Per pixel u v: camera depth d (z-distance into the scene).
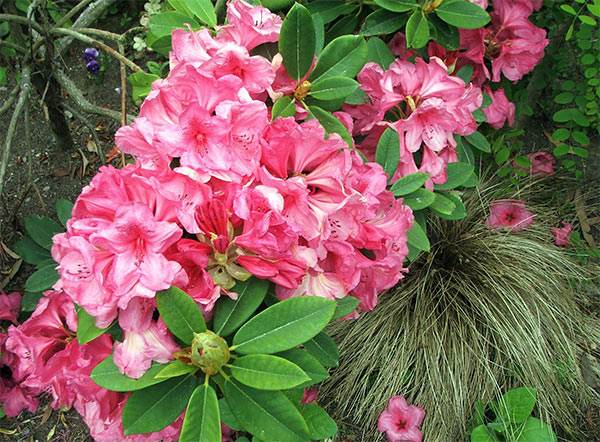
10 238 1.40
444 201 0.99
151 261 0.54
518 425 1.20
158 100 0.63
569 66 1.63
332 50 0.76
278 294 0.66
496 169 1.56
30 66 1.18
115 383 0.57
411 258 0.95
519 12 1.11
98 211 0.56
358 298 0.75
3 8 1.26
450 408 1.24
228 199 0.58
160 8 1.40
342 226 0.63
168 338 0.59
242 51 0.65
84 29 1.09
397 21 0.97
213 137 0.58
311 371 0.64
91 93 1.70
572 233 1.53
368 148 0.97
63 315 0.77
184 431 0.55
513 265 1.37
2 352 1.09
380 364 1.31
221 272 0.59
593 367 1.34
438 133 0.87
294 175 0.62
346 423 1.28
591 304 1.44
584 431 1.27
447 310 1.30
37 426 1.23
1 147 1.55
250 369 0.57
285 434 0.58
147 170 0.59
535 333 1.27
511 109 1.26
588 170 1.63
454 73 1.11
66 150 1.56
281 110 0.71
